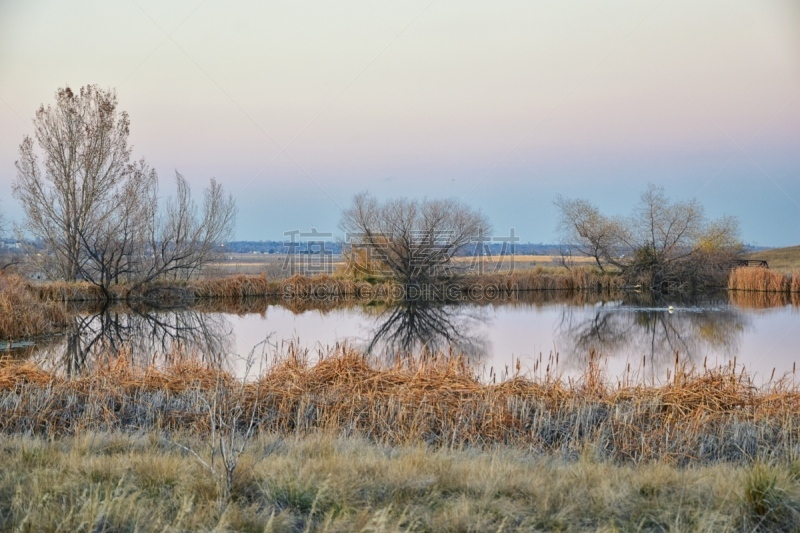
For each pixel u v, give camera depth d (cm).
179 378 1221
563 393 1130
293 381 1198
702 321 2895
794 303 3688
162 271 3716
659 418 1048
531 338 2475
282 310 3447
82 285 3522
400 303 3822
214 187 3972
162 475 638
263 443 820
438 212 4103
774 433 995
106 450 796
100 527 520
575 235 4666
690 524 548
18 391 1152
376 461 705
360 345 2305
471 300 3984
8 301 2377
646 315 3145
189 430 987
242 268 5291
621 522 551
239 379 1284
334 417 1041
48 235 3516
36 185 3497
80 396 1141
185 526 523
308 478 620
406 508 532
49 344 2212
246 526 528
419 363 1338
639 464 847
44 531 500
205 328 2742
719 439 967
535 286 4441
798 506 574
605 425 1014
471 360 1948
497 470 669
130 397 1140
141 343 2327
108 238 3516
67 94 3494
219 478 608
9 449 759
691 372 1194
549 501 584
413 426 1010
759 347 2208
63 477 630
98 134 3525
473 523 531
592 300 3941
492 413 1045
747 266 4844
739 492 601
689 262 4472
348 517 535
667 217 4478
